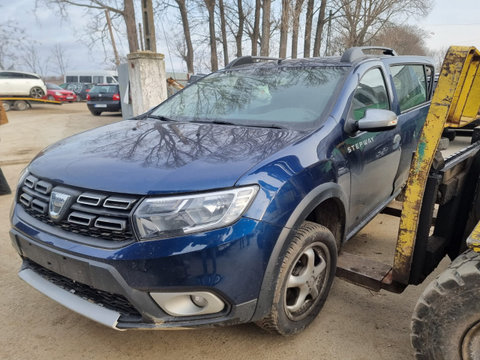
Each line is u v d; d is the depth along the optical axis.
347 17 20.41
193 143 2.24
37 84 19.55
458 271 1.68
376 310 2.65
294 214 1.96
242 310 1.86
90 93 16.06
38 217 2.12
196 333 2.40
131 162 2.03
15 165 6.95
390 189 3.42
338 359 2.18
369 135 2.79
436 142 1.91
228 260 1.76
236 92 3.08
